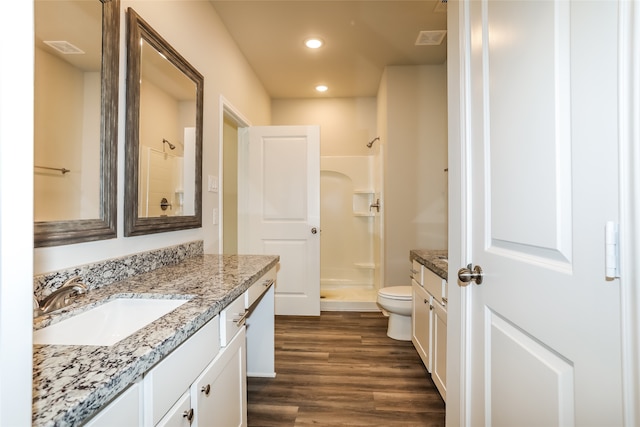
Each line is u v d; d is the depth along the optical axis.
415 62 3.29
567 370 0.64
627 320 0.49
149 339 0.72
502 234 0.88
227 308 1.13
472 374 1.08
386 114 3.40
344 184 4.49
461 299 1.15
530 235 0.75
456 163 1.21
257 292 1.51
